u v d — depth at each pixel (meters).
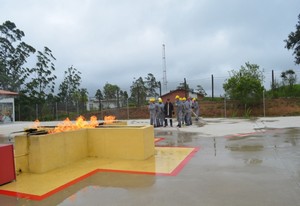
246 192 4.67
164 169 6.41
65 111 32.50
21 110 34.44
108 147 7.83
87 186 5.36
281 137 10.65
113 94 44.00
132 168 6.61
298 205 4.08
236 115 25.34
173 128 15.87
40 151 6.39
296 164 6.43
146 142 7.62
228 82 26.42
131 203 4.40
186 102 17.38
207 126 16.30
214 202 4.30
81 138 7.78
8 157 5.73
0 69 42.78
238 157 7.38
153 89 40.97
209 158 7.39
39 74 44.06
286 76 27.92
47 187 5.38
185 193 4.75
